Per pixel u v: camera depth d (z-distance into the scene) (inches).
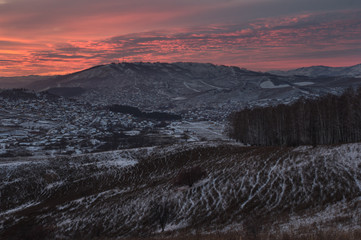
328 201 1609.3
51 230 2384.4
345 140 3676.2
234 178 2516.0
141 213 2303.2
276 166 2546.8
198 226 1780.3
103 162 4849.9
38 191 4200.3
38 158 7003.0
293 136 4141.2
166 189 2760.8
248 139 5295.3
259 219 1604.3
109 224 2289.6
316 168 2208.4
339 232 814.5
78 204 3213.6
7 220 3029.0
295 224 1280.8
